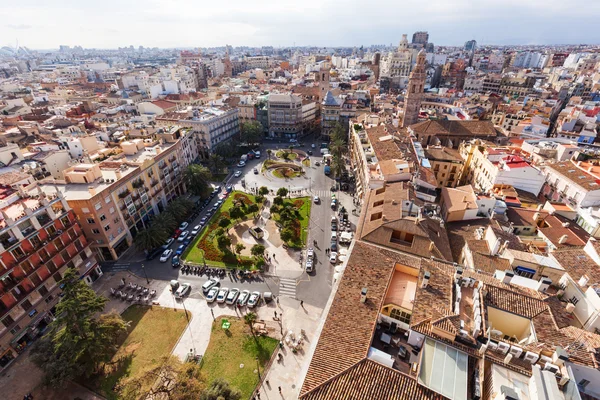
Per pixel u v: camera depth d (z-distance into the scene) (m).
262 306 62.91
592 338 29.44
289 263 75.19
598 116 129.62
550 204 68.50
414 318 32.91
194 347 54.47
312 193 109.75
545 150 94.94
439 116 141.75
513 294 34.62
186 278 70.94
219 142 141.50
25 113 163.62
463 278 37.28
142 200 86.75
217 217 94.12
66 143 102.44
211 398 39.94
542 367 27.31
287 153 143.38
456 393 26.59
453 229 63.38
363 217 63.41
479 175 89.06
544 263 44.88
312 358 31.19
